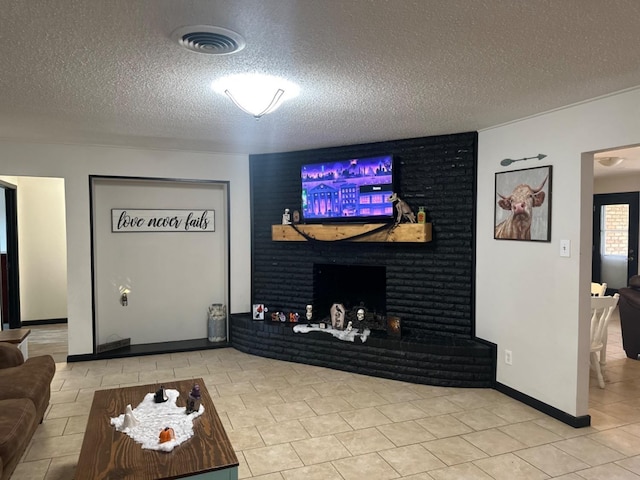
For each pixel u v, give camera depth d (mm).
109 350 4754
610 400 3551
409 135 4039
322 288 4906
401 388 3785
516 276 3516
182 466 1796
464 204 3947
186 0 1640
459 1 1643
